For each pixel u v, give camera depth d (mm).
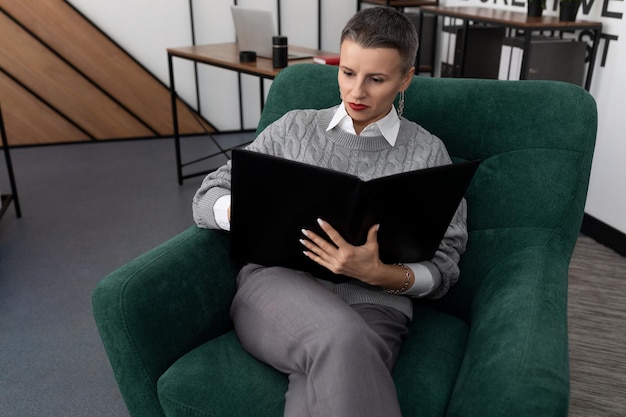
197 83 3707
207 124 3840
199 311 1090
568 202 1144
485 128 1236
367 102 1057
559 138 1168
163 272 1049
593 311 1965
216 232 1194
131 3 3449
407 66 1053
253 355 1022
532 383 786
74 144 3627
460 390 882
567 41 2408
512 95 1223
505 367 824
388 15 1021
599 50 2461
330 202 923
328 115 1191
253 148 1186
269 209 982
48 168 3215
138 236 2453
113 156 3428
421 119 1283
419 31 3447
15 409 1495
